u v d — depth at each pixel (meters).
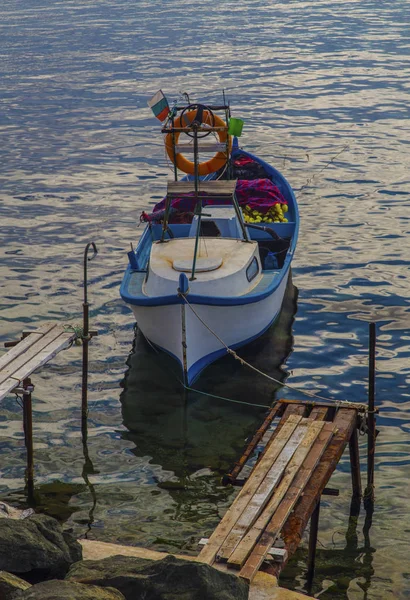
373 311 18.02
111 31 68.62
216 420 13.87
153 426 13.66
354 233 23.08
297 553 10.30
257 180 21.06
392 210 25.03
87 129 36.94
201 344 15.27
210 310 14.96
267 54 56.03
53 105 41.97
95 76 49.34
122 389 14.91
